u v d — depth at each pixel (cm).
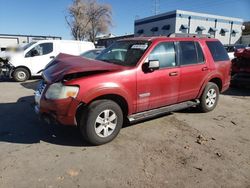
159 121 584
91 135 439
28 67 1204
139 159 412
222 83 672
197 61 598
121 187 342
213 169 389
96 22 5597
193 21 4244
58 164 392
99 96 443
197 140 488
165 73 524
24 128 530
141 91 490
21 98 790
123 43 563
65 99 418
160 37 545
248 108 721
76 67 443
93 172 373
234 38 4778
